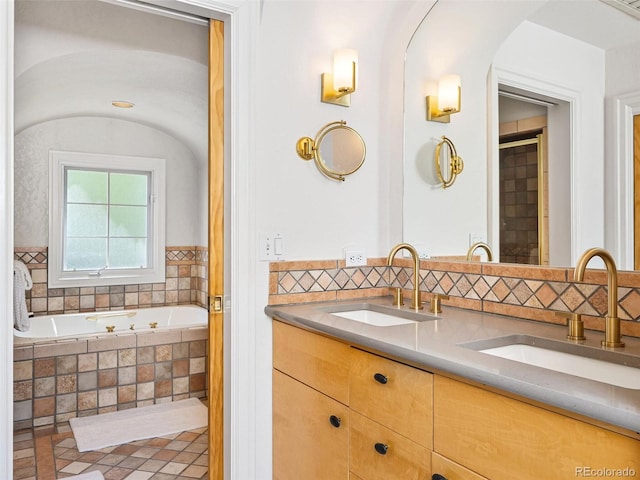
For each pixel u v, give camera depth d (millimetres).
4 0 1490
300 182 2053
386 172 2303
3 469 1488
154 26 2428
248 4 1902
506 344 1394
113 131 4367
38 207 4051
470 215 1931
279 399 1914
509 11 1798
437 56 2082
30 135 4012
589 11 1521
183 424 2988
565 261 1571
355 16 2107
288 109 2018
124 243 4512
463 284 1907
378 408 1366
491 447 1023
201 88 3119
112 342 3160
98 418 3053
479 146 1899
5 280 1498
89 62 2598
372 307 2041
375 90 2260
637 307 1347
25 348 2906
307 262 2061
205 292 4508
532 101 1704
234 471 1900
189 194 4766
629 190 1407
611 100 1456
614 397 831
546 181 1649
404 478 1269
